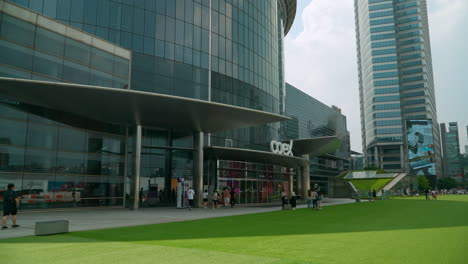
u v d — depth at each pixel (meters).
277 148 38.97
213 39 33.81
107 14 27.14
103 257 7.83
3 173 19.89
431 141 143.75
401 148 153.50
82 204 24.16
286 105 98.19
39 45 21.48
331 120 127.75
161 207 28.75
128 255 8.05
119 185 26.94
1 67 19.38
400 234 11.95
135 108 23.34
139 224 14.88
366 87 172.25
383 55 162.62
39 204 21.64
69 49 23.25
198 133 30.16
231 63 35.62
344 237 11.24
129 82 27.23
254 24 40.16
